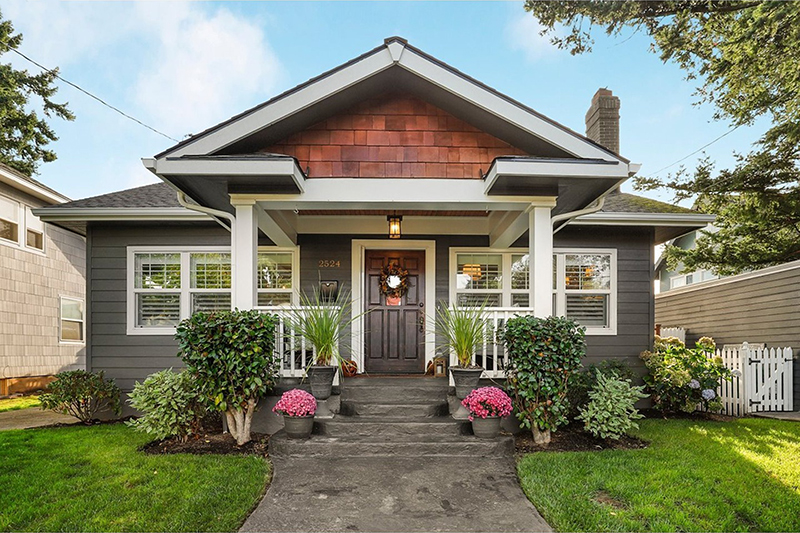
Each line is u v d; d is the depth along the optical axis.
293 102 4.86
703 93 11.10
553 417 5.07
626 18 8.27
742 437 5.68
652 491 3.90
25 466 4.56
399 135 5.47
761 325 9.38
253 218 5.35
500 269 8.10
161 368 7.56
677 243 17.62
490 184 5.08
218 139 4.85
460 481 4.14
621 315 7.95
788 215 10.58
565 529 3.31
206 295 7.78
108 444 5.28
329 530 3.31
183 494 3.80
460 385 5.49
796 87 8.43
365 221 7.98
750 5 7.95
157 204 7.41
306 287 7.88
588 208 5.92
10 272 10.80
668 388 7.20
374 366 7.86
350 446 4.75
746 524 3.48
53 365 12.18
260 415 5.59
